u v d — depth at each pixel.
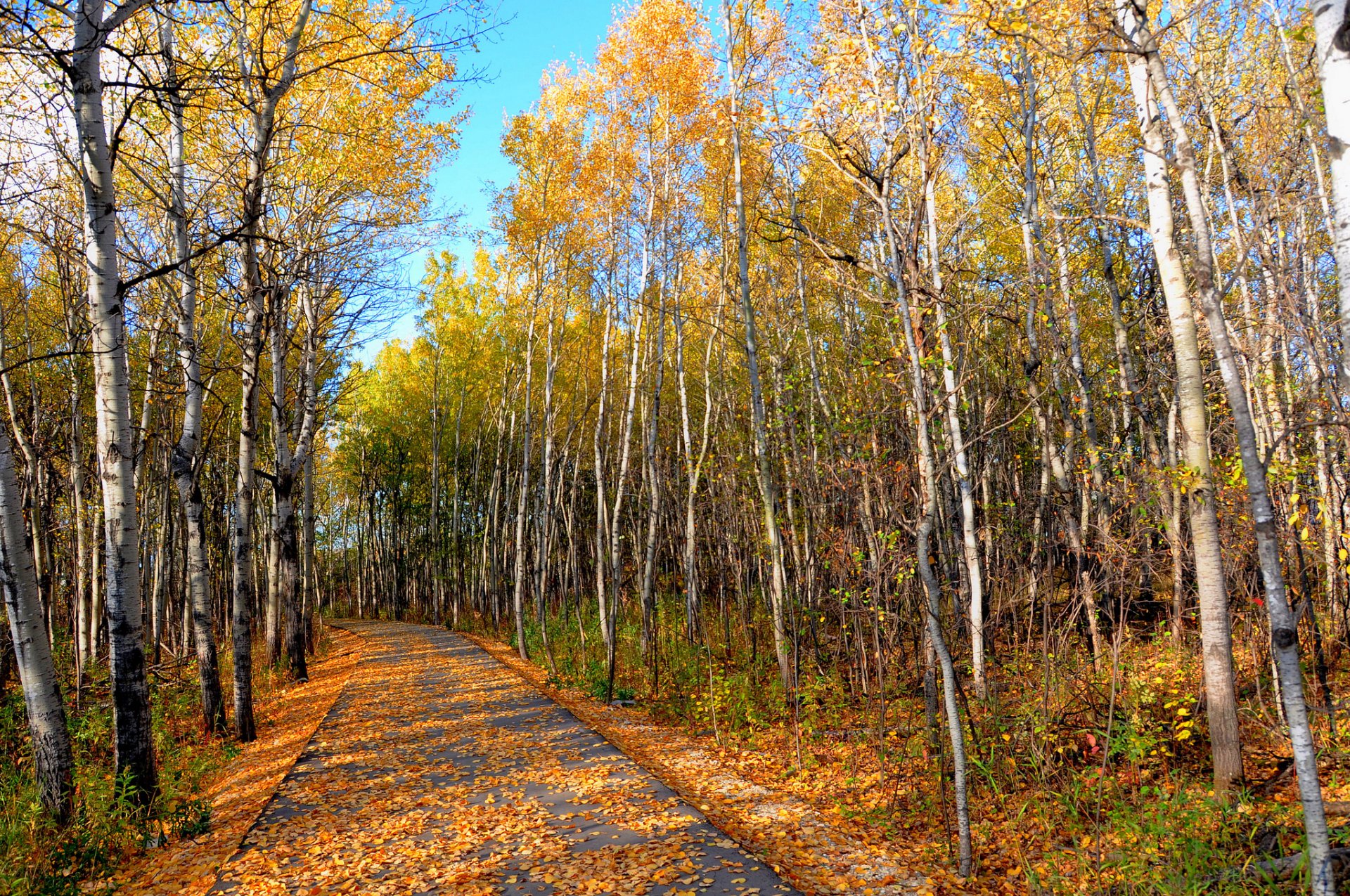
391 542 44.53
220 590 28.61
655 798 7.02
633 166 15.30
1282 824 5.48
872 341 11.77
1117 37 5.37
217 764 9.79
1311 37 8.23
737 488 15.52
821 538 10.97
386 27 11.89
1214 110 9.61
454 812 6.96
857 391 12.05
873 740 9.31
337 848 6.21
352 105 13.01
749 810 7.20
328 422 23.95
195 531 11.18
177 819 7.20
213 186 11.66
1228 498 8.68
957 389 6.29
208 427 19.33
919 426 5.88
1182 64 9.38
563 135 17.31
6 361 13.43
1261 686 8.66
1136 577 9.61
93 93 7.18
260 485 25.11
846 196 12.80
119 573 7.29
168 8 9.18
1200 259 4.52
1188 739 7.34
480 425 32.44
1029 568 10.24
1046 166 11.81
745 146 13.42
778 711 11.00
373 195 14.41
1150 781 6.85
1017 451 14.29
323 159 13.15
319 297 15.88
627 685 14.49
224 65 8.81
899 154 6.42
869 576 9.04
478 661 18.55
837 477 9.90
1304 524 8.08
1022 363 12.73
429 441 36.88
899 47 7.11
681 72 14.27
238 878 5.69
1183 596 9.82
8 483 6.72
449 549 41.12
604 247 16.98
